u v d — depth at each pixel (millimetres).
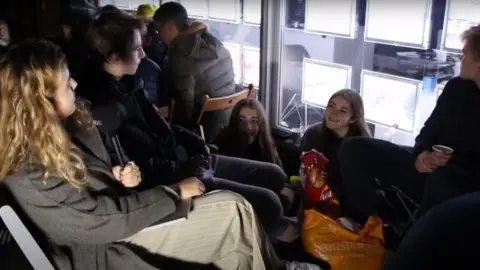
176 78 2904
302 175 2314
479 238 1111
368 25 2572
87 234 1479
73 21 3670
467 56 1986
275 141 2979
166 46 3350
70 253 1521
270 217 2131
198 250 1688
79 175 1474
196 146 2414
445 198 1874
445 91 2160
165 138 2334
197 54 2885
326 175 2338
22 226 1355
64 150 1434
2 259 1407
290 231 2301
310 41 2854
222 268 1749
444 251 1119
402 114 2555
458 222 1156
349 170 2318
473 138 2049
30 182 1395
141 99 2330
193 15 3529
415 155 2227
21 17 4504
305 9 2828
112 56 2086
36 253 1379
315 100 2926
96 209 1479
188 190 1680
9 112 1388
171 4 3295
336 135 2531
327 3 2707
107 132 1968
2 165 1392
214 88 2955
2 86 1396
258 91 3113
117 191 1645
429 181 1963
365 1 2553
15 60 1405
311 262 2041
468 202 1207
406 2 2404
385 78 2572
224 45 3205
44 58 1423
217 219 1671
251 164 2439
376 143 2291
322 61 2822
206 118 2939
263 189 2197
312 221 2031
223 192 1709
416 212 2057
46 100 1414
